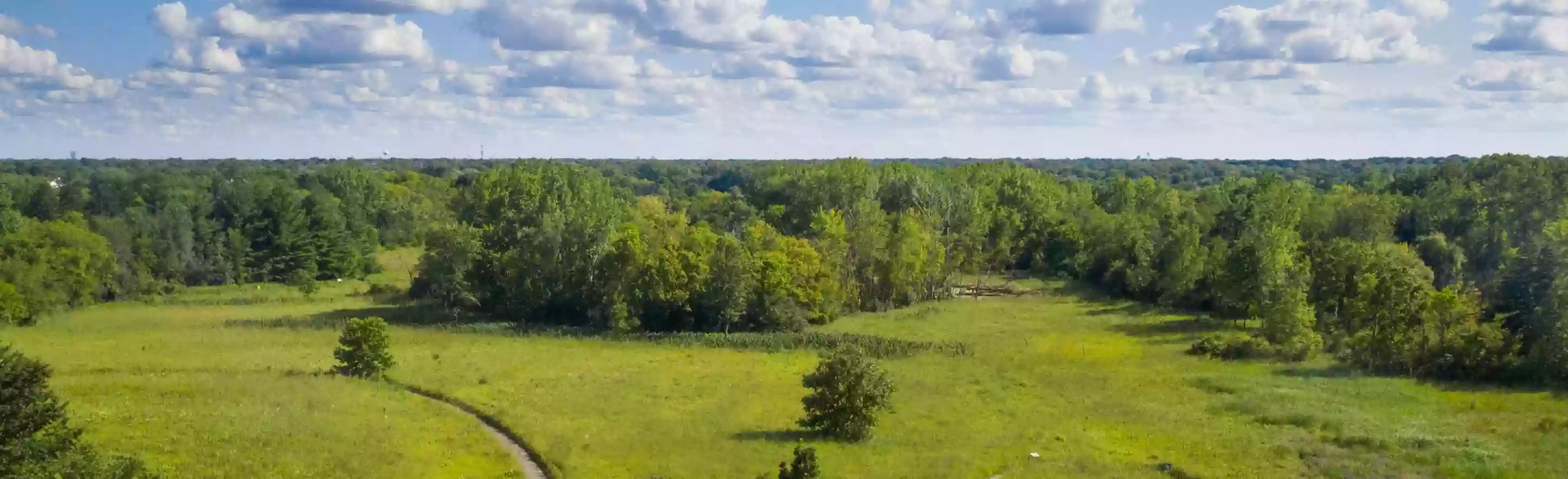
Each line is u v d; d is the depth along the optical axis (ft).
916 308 369.09
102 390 196.13
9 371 111.86
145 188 574.97
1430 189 421.18
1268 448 162.91
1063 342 284.00
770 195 534.37
